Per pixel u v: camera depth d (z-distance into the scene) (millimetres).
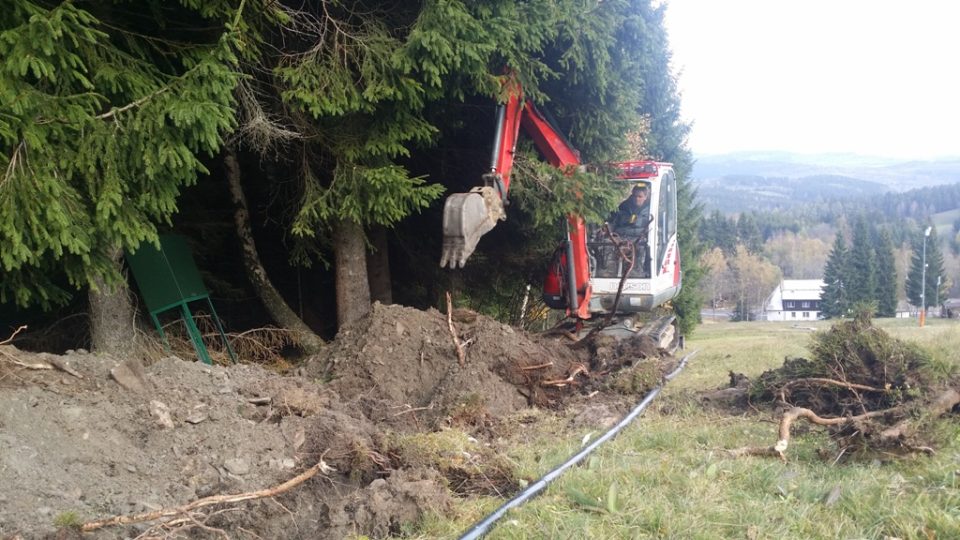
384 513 4066
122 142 5496
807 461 5156
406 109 8070
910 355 6625
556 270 10891
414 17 8109
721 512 4059
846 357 6801
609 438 5859
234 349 9492
